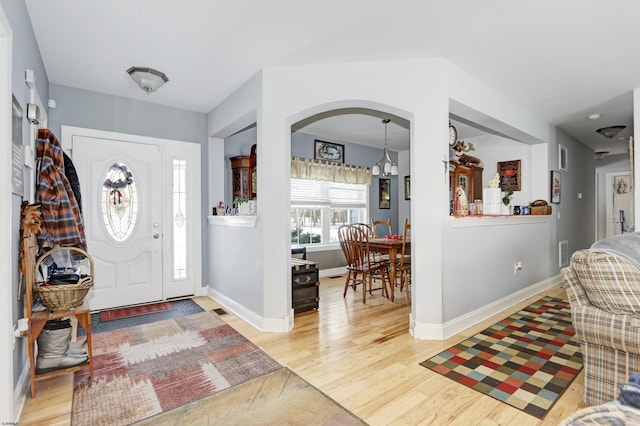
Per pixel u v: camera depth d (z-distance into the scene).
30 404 1.88
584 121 4.66
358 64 2.91
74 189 2.88
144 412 1.81
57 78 3.24
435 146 2.78
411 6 2.11
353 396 1.95
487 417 1.74
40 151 2.47
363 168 6.01
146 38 2.52
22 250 1.92
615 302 1.64
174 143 4.08
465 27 2.35
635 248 1.69
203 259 4.28
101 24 2.33
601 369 1.76
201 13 2.21
